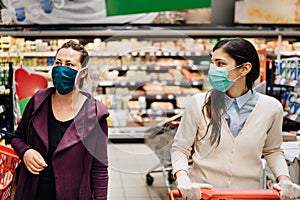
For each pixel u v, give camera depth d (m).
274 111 2.03
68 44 1.91
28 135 1.93
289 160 2.68
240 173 1.99
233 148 1.99
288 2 8.09
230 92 2.03
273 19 8.13
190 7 4.85
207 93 2.02
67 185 1.85
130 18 8.20
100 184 1.91
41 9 8.12
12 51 7.52
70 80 1.82
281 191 1.73
